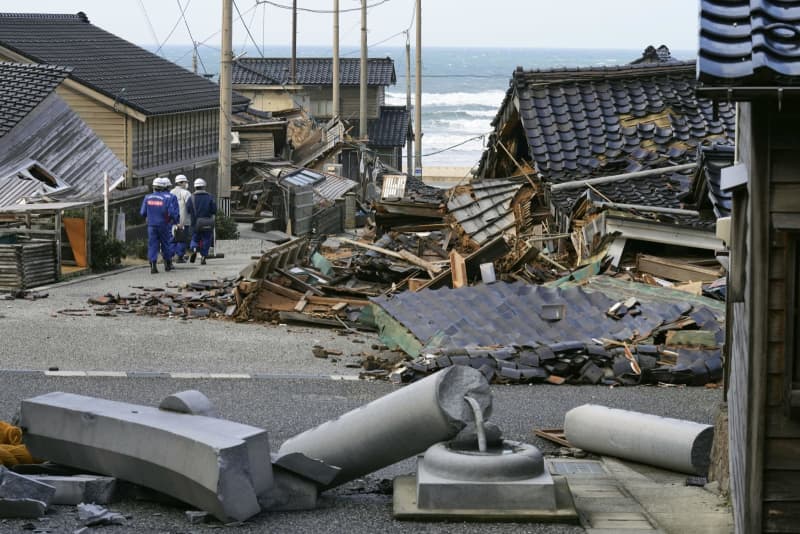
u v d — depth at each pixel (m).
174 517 7.34
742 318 6.70
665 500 8.11
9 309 17.31
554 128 25.45
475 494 7.39
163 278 22.06
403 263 20.19
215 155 42.75
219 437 7.36
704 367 13.34
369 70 72.12
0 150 26.16
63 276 20.98
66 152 28.25
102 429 7.72
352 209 45.78
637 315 15.01
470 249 23.67
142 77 39.12
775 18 5.71
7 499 7.17
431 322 14.61
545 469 7.73
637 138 25.28
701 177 18.64
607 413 9.79
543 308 14.99
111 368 13.39
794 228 5.84
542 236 22.11
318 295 18.25
